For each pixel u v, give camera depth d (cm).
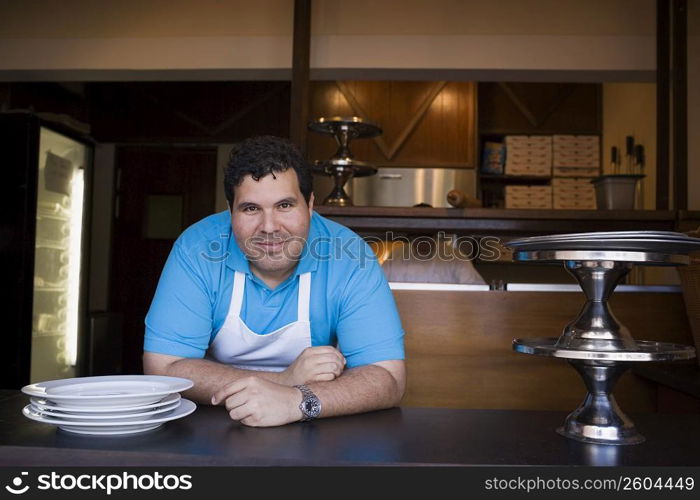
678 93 327
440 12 366
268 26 369
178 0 374
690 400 180
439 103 535
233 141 542
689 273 177
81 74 384
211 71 374
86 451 84
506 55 363
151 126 542
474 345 221
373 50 365
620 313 226
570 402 217
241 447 87
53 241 418
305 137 322
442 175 527
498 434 97
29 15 379
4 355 363
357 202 528
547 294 220
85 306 442
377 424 103
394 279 239
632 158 484
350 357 137
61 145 417
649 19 361
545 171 535
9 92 438
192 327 133
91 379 106
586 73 368
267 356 147
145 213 549
